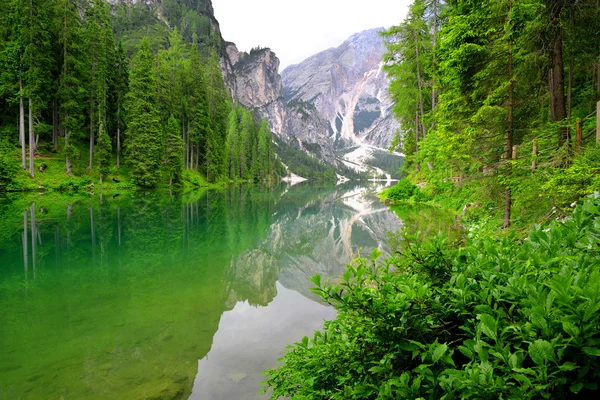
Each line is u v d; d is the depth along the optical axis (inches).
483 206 377.4
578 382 41.7
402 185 1122.0
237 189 2054.6
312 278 72.9
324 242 560.7
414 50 1047.6
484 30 388.8
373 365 74.7
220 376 161.6
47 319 225.8
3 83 1184.8
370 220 741.3
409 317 66.0
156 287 295.6
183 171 1925.4
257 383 155.4
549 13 322.3
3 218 634.8
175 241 505.0
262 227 703.1
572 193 205.3
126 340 197.8
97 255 403.2
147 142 1493.6
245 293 289.7
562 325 45.1
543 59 348.5
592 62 457.4
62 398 144.5
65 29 1330.0
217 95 2399.1
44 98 1250.6
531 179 268.2
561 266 62.7
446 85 619.8
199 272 346.0
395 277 78.1
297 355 110.2
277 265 404.2
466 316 68.4
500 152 391.9
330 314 248.2
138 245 463.5
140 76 1519.4
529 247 77.1
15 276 319.0
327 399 82.0
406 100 1083.3
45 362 173.2
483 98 425.1
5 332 205.8
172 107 1923.0
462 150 394.3
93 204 906.1
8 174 1057.5
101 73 1413.6
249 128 3425.2
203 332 211.5
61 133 1499.8
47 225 580.7
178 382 156.6
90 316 231.9
